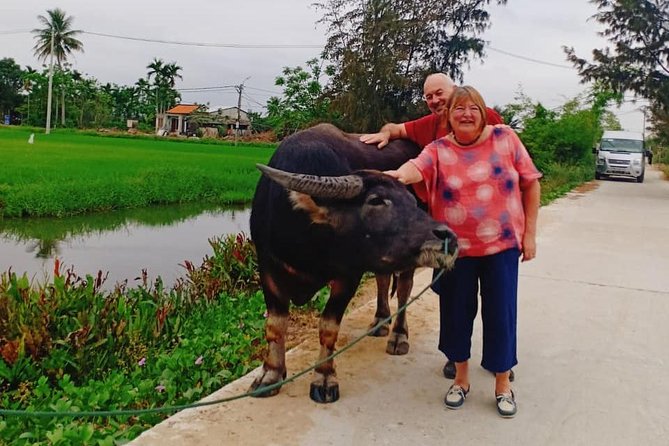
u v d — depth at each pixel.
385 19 26.28
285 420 3.71
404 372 4.52
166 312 5.77
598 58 22.66
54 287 5.56
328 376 4.00
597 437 3.67
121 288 6.96
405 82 26.20
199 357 4.74
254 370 4.44
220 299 6.78
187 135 76.88
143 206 18.33
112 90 87.50
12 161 23.78
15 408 4.18
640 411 4.02
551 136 27.39
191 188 20.34
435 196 3.83
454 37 27.78
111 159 27.47
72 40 62.59
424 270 7.96
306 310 6.37
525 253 3.89
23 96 84.31
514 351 3.87
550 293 6.85
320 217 3.42
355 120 27.05
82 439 3.47
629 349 5.15
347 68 26.36
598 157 28.88
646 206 16.58
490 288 3.76
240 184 21.98
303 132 4.07
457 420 3.81
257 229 3.91
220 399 3.69
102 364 4.86
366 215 3.40
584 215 13.95
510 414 3.85
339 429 3.63
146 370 4.82
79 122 75.31
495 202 3.70
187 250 11.98
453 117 3.71
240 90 65.56
